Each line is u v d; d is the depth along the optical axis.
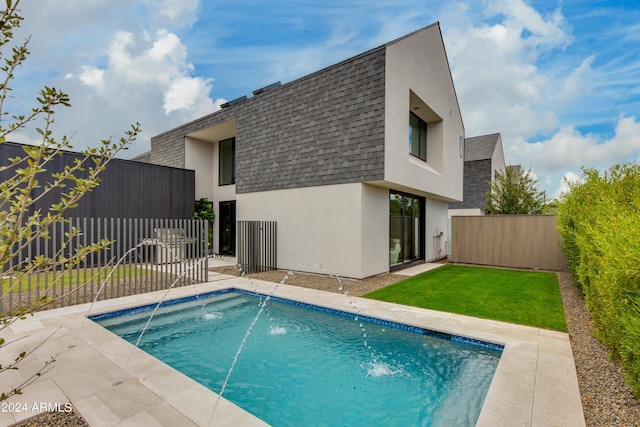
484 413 2.96
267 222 10.84
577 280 6.75
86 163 10.56
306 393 3.84
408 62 9.72
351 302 6.76
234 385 4.02
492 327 5.21
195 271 9.62
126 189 11.82
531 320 5.55
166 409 3.01
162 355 4.86
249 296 7.87
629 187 5.48
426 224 13.51
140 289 7.60
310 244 9.93
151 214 12.57
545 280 9.22
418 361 4.56
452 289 7.95
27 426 2.78
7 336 4.77
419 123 12.52
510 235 11.96
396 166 8.97
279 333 5.66
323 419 3.37
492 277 9.66
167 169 13.25
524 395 3.25
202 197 15.41
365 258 9.09
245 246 10.31
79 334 4.87
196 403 3.11
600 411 3.02
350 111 8.99
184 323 6.17
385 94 8.38
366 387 3.96
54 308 6.15
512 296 7.24
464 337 4.94
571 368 3.81
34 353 4.20
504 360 4.03
